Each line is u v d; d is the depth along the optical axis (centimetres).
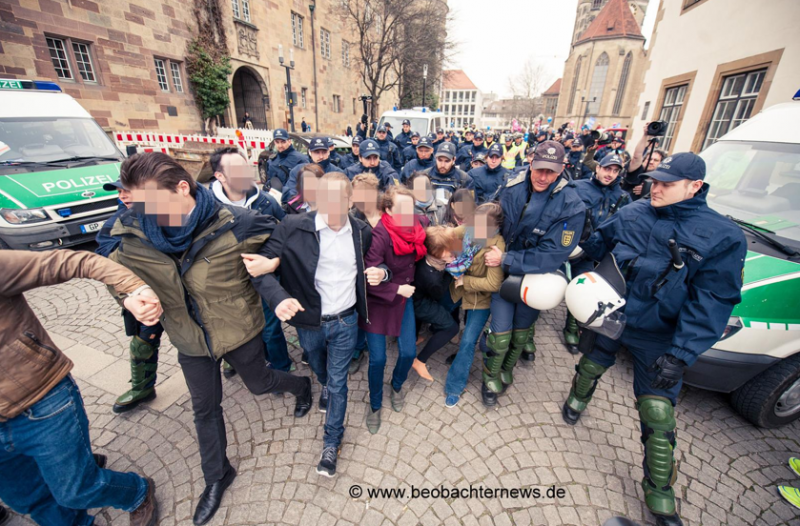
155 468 217
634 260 193
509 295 231
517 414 264
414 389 288
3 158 475
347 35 2473
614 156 346
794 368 233
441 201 354
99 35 1092
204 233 159
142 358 247
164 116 1308
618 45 4219
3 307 126
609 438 246
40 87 557
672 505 189
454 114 8262
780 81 613
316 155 486
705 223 173
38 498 163
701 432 253
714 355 239
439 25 2070
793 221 267
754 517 198
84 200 484
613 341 218
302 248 188
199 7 1389
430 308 260
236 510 194
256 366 199
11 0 897
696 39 840
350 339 211
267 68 1770
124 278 142
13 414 129
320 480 211
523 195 240
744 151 329
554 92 7131
